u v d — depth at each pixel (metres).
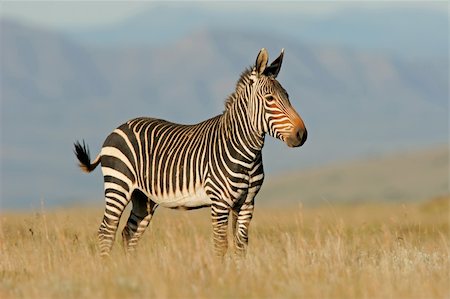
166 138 31.36
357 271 26.67
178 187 30.62
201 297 22.70
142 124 32.16
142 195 32.50
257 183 29.98
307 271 26.00
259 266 26.31
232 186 29.45
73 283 24.31
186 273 25.34
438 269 27.39
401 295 23.27
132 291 23.31
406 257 29.72
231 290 23.39
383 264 27.38
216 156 29.75
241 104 29.69
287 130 28.72
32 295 23.50
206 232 41.19
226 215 29.66
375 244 35.31
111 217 31.95
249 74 29.88
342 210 69.56
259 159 29.91
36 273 27.09
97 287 23.81
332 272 26.30
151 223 37.31
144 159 31.47
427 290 23.48
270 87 29.09
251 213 30.08
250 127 29.28
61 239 31.92
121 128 32.41
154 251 29.12
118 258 28.83
